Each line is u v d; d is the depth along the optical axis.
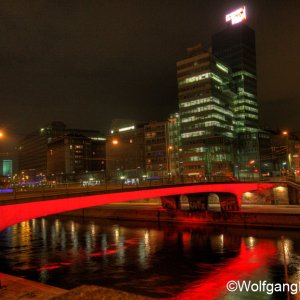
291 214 67.31
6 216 31.94
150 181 58.97
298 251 50.91
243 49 199.88
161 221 86.50
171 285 37.25
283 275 40.09
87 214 104.06
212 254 50.97
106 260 49.06
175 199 87.19
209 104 158.62
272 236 62.09
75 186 46.91
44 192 37.75
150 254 52.25
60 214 111.88
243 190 83.31
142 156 195.00
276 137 181.88
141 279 39.56
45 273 42.59
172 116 182.62
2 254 54.06
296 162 159.62
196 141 160.62
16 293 22.55
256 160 170.38
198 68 163.62
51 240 66.81
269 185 91.06
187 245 58.12
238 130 187.12
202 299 32.97
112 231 76.19
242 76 193.62
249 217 72.75
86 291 16.44
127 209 94.31
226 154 153.12
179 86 169.00
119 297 15.72
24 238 69.94
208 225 78.06
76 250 56.44
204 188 70.50
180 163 167.50
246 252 51.28
